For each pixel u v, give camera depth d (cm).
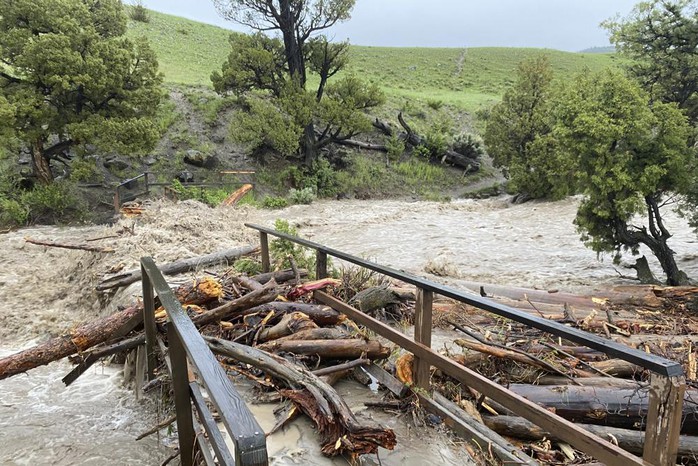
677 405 176
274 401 317
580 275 862
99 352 368
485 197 2036
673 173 736
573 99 812
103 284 559
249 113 2088
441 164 2319
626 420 328
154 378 364
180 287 432
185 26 3731
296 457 259
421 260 959
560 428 222
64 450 305
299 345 359
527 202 1795
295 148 1816
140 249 706
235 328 412
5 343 526
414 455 265
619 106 748
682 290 661
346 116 1859
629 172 745
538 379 377
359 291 503
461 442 281
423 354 303
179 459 274
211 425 196
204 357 171
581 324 539
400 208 1706
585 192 803
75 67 1195
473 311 550
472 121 2738
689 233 1175
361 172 2066
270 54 1847
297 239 482
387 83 3375
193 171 1766
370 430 248
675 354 451
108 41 1282
